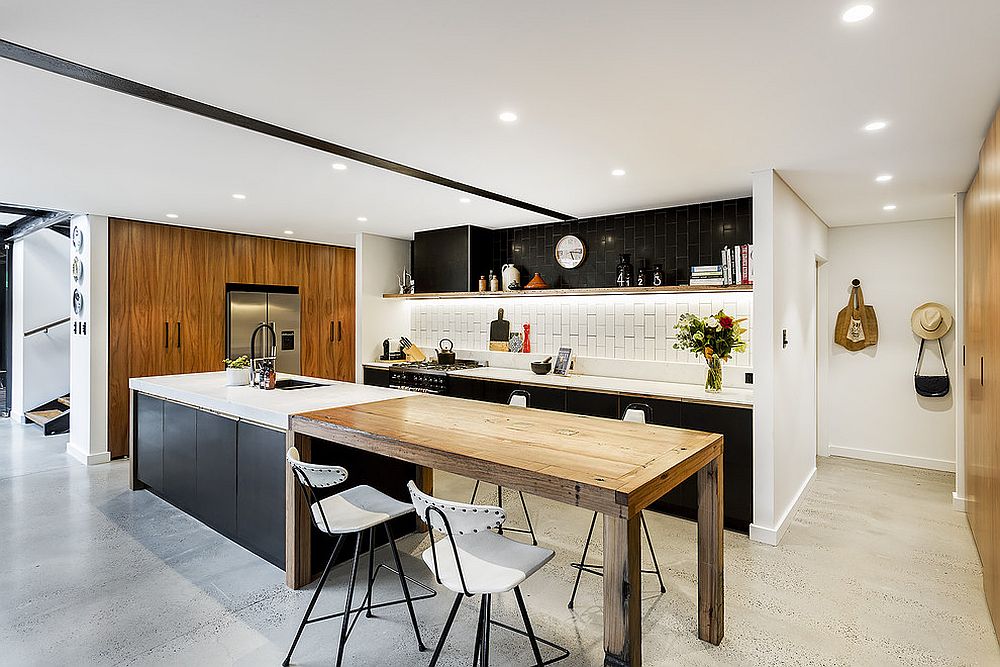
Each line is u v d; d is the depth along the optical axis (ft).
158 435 13.43
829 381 18.15
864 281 17.48
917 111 8.13
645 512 13.29
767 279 11.30
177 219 17.70
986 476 9.18
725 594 9.22
